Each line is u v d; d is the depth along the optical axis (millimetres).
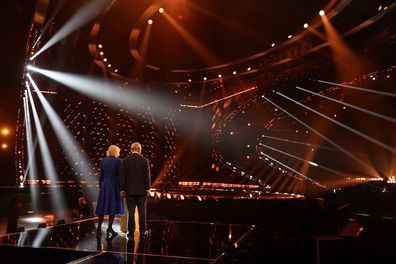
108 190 6102
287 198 10438
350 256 8008
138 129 20547
